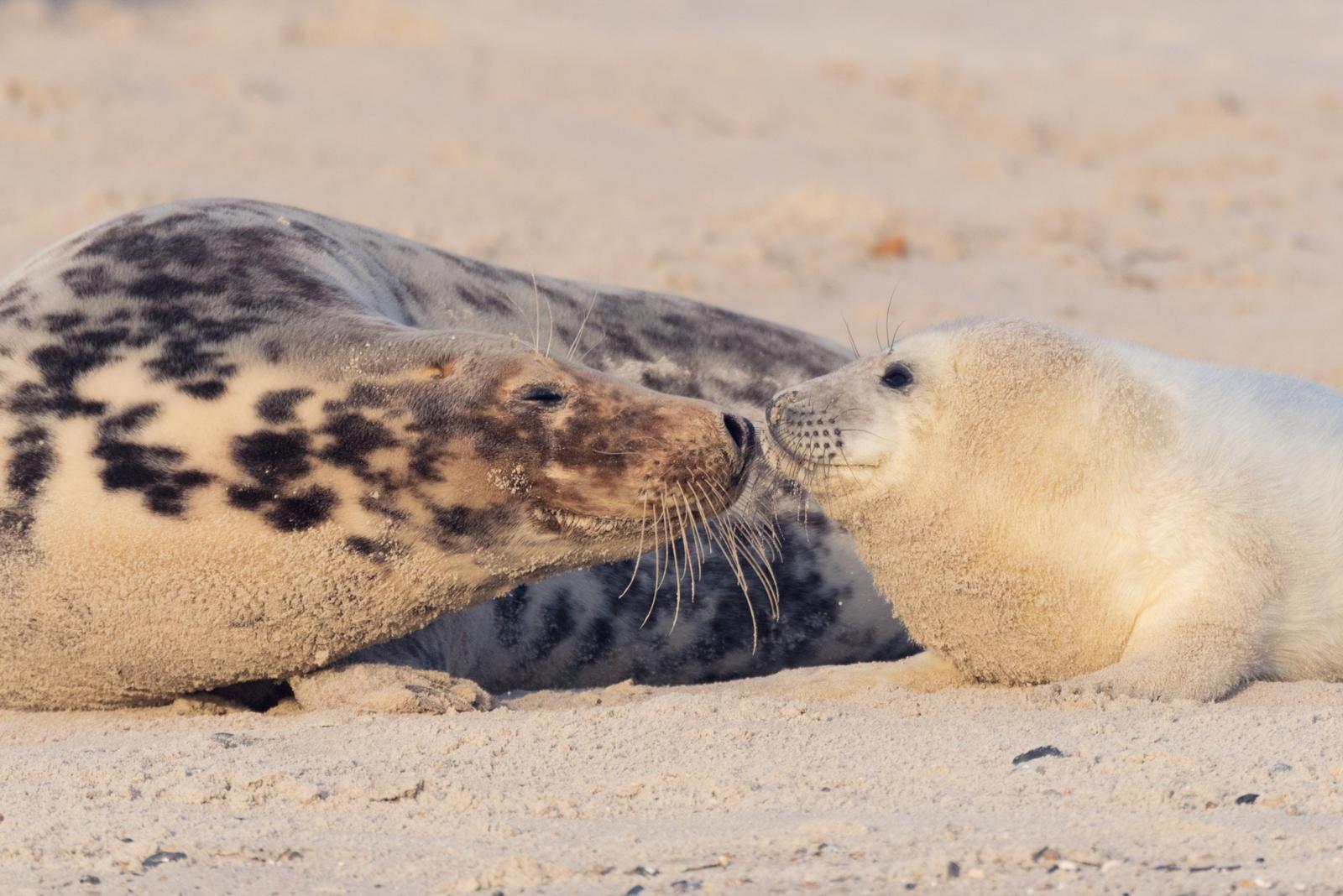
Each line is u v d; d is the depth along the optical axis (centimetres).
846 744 1633
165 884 1283
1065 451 1880
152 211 2138
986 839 1312
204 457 1786
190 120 5647
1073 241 4800
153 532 1769
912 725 1708
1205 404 1948
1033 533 1884
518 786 1523
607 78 7088
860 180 5591
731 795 1481
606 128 6184
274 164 5206
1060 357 1927
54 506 1781
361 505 1788
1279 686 1834
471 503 1802
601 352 2425
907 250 4647
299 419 1798
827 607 2339
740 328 2570
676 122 6359
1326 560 1872
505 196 5022
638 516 1814
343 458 1788
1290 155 5978
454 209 4819
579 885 1254
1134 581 1864
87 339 1870
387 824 1435
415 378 1816
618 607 2245
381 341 1847
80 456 1792
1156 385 1953
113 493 1777
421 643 2020
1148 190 5453
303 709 1895
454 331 1867
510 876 1270
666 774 1534
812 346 2614
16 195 4647
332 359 1831
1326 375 3394
